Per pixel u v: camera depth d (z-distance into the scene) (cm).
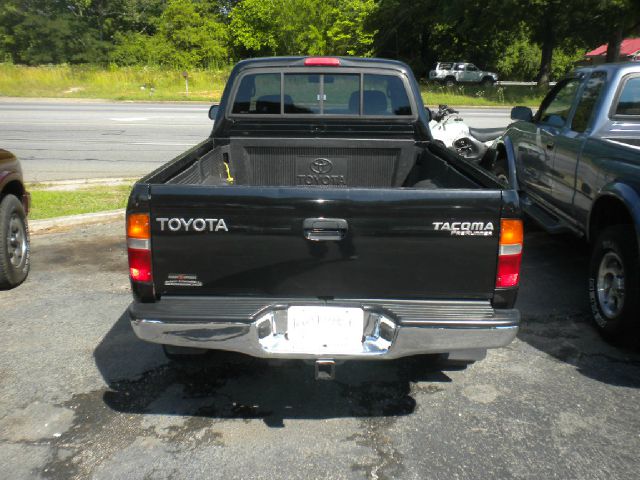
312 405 339
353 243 279
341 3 3762
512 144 707
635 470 283
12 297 499
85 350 405
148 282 287
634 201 389
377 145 472
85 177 997
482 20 3534
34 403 338
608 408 338
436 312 282
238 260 283
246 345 282
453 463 287
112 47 4581
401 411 333
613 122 493
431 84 4119
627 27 2984
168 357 375
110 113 2086
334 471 280
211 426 317
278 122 468
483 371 380
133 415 327
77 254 615
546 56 3447
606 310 422
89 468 282
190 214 278
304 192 275
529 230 727
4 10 4522
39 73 3344
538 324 454
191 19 4066
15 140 1402
